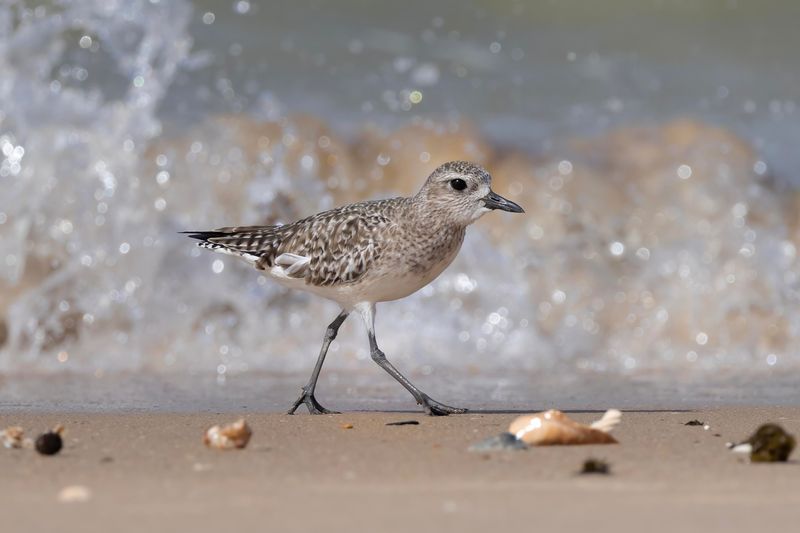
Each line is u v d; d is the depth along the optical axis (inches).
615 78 890.7
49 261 617.6
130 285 616.7
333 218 383.9
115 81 711.7
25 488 248.8
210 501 234.5
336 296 387.5
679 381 507.2
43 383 494.9
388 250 374.9
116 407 410.6
